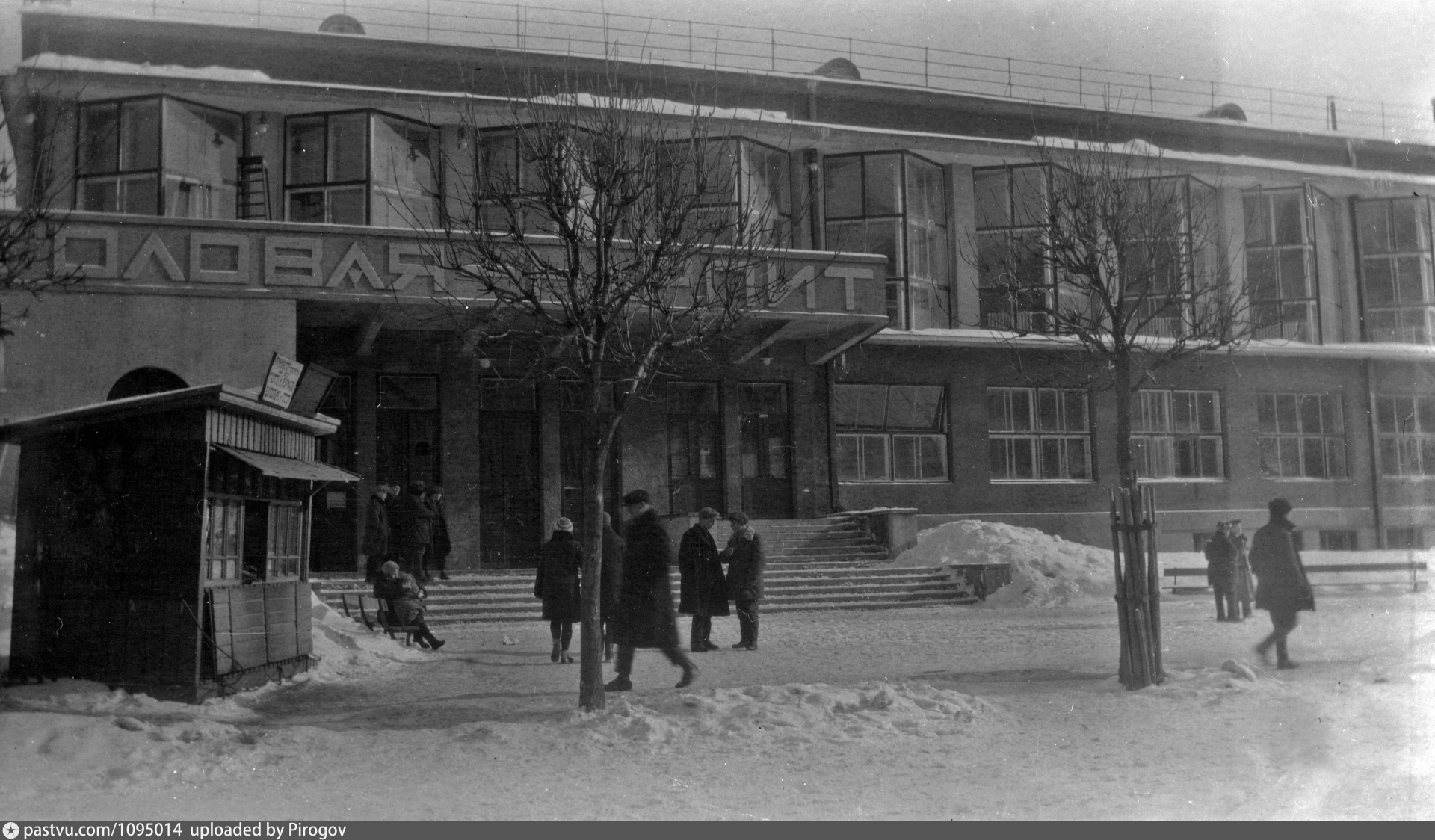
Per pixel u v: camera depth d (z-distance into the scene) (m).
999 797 6.98
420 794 7.13
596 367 10.41
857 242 28.88
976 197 30.42
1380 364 33.62
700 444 27.08
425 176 25.23
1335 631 15.95
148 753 7.92
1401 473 33.50
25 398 18.69
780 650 15.06
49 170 16.50
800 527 25.84
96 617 10.52
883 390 29.19
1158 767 7.73
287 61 25.33
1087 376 29.89
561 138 11.46
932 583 23.27
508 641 17.05
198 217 23.91
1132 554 10.95
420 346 24.12
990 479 29.53
